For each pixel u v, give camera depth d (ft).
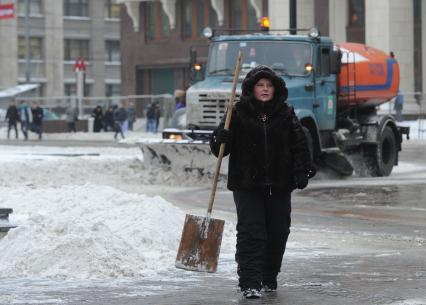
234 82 69.87
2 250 82.38
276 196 68.28
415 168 218.18
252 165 67.62
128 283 74.38
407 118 361.51
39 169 192.95
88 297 69.15
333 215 128.67
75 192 120.98
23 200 124.88
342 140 187.21
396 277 76.95
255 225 67.77
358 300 67.36
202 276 77.71
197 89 177.58
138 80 497.05
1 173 186.50
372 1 372.58
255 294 67.41
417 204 141.79
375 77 196.34
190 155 179.01
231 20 452.76
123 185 174.81
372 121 200.23
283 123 68.03
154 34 487.20
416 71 400.26
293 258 88.07
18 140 396.57
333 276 77.61
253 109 67.87
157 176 181.27
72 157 236.84
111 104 499.10
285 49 178.60
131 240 88.53
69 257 77.92
